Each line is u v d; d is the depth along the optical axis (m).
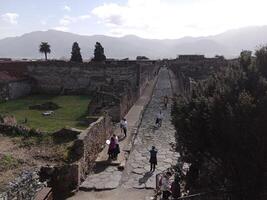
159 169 22.23
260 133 13.99
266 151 14.12
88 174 21.09
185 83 44.12
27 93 56.41
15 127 23.78
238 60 17.64
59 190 18.48
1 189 15.42
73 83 56.59
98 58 72.06
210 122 15.33
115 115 33.97
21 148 21.16
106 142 26.64
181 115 17.94
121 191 19.08
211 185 16.69
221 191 15.89
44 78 57.53
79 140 20.34
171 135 30.30
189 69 65.00
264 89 14.98
